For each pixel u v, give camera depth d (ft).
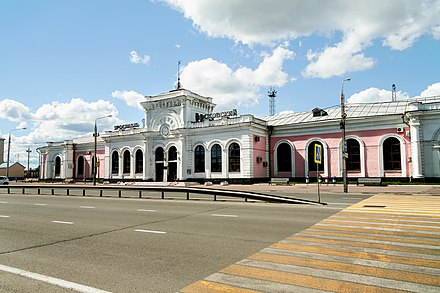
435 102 94.27
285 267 19.07
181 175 131.75
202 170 128.88
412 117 96.32
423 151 94.99
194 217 39.68
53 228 33.65
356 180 107.04
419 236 26.68
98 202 61.46
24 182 195.31
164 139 140.67
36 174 306.55
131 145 153.69
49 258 22.03
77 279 17.57
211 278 17.43
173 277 17.69
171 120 138.72
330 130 115.24
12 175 285.02
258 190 89.25
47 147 199.00
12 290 16.02
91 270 19.17
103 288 16.15
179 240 26.84
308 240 25.86
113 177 159.33
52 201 64.69
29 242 27.07
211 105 147.23
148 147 145.69
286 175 124.16
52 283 16.98
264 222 34.96
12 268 19.77
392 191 75.87
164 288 16.05
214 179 124.67
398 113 102.17
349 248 23.08
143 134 146.10
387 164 104.58
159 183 129.80
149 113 146.72
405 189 80.02
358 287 15.80
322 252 22.17
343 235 27.45
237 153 120.98
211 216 40.24
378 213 39.73
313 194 74.69
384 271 18.10
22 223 37.17
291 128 123.34
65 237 28.96
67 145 188.96
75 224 36.04
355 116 113.39
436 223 32.48
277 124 130.93
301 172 120.37
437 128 93.25
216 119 126.93
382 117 104.73
